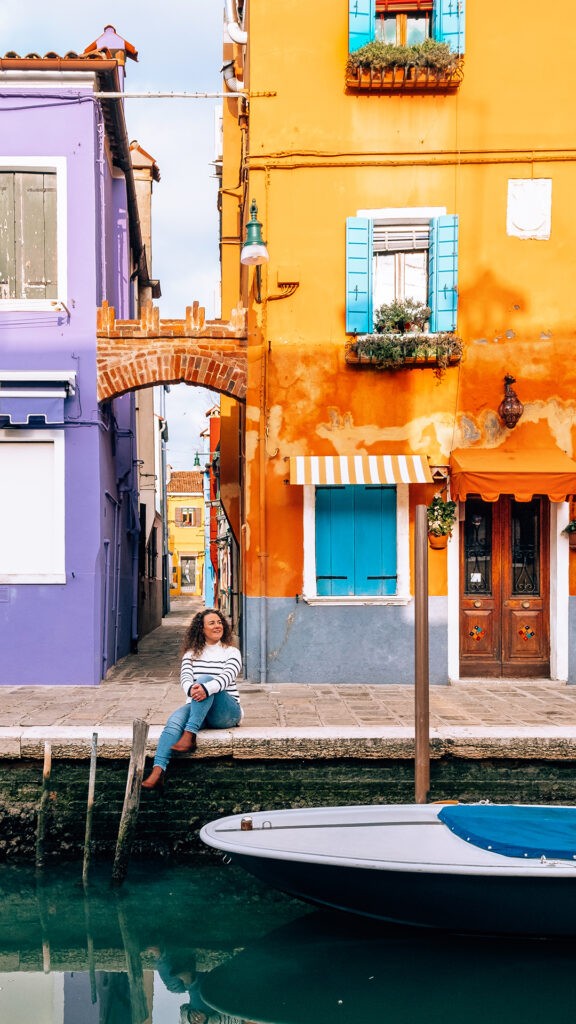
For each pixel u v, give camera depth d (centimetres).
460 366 1041
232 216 1456
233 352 1059
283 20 1041
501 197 1041
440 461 1040
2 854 745
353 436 1041
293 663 1030
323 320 1044
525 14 1038
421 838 622
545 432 1044
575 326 1045
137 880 715
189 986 566
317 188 1041
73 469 1043
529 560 1067
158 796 743
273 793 748
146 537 1803
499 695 953
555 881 553
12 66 1023
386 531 1043
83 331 1050
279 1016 532
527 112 1038
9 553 1041
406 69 1009
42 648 1027
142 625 1797
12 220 1050
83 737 732
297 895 619
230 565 1925
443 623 1030
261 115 1041
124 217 1351
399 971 580
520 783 755
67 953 608
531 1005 543
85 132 1047
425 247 1052
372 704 890
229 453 1384
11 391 1024
